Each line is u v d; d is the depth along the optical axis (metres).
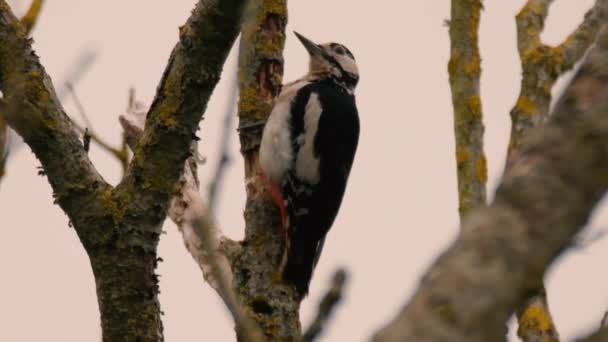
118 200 8.11
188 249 10.08
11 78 7.79
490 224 2.72
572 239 2.69
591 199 2.70
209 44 7.80
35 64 7.94
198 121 8.14
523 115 7.47
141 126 10.70
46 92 7.95
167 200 8.17
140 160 8.12
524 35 8.01
